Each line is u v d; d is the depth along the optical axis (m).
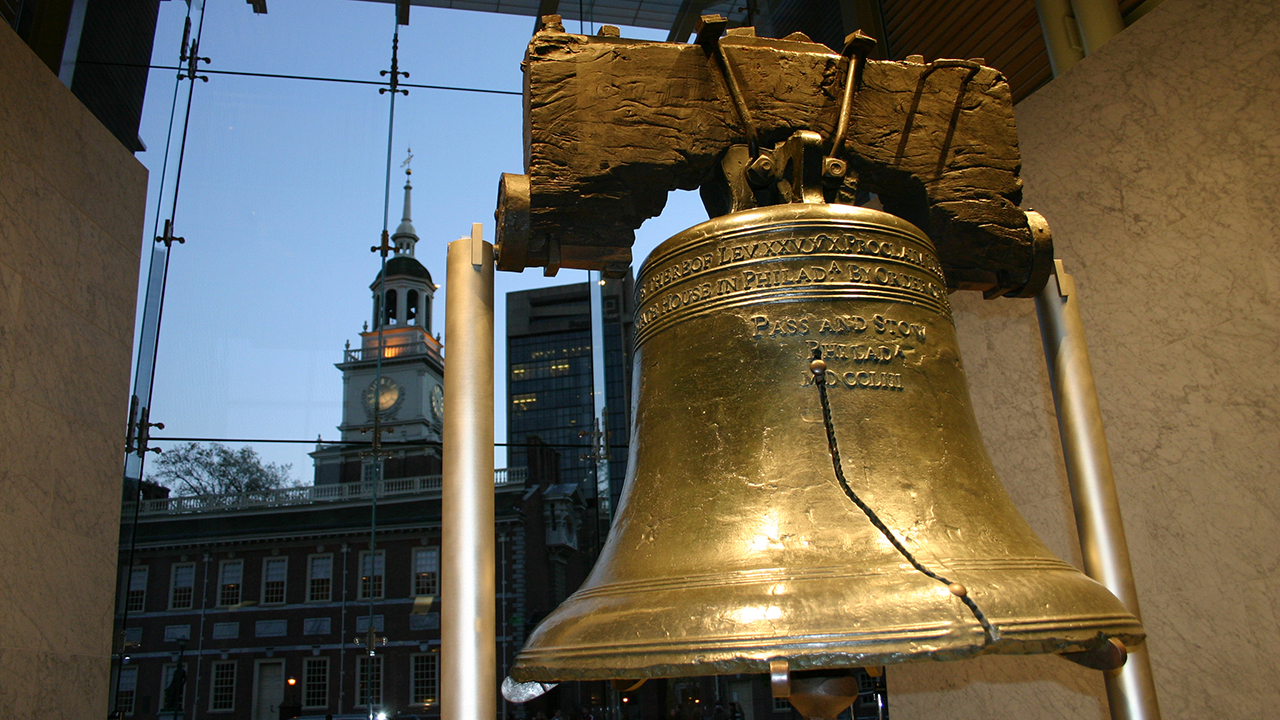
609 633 1.02
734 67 1.48
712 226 1.33
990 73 1.67
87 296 4.52
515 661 1.14
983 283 1.71
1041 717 3.28
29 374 4.02
